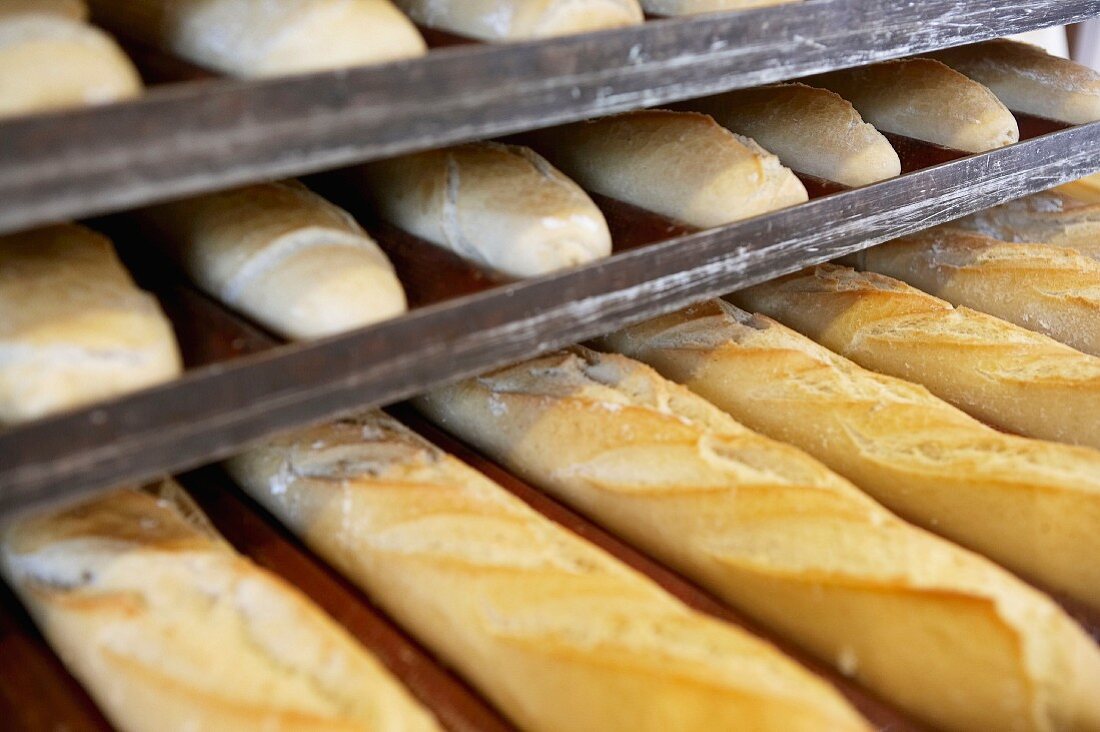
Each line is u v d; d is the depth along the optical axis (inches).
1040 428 27.7
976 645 22.2
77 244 22.7
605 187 28.0
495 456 27.0
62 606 21.9
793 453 25.0
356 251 23.3
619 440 25.5
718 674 21.2
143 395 20.2
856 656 23.0
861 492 24.8
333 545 24.5
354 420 25.9
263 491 25.6
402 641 23.2
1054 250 32.2
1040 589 25.0
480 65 21.5
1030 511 24.7
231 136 19.9
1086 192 38.3
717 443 25.5
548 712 21.8
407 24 22.3
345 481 24.6
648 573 24.5
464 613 22.7
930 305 30.2
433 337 22.3
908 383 27.9
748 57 24.2
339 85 20.5
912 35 26.5
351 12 21.9
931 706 22.7
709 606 24.0
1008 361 28.5
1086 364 28.1
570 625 22.1
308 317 22.3
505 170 25.4
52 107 19.6
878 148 28.8
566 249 24.0
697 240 24.7
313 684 21.1
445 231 25.2
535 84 22.0
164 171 19.6
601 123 28.8
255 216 23.9
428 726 21.3
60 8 21.0
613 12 23.8
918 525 25.8
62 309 20.9
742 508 24.1
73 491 20.1
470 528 23.6
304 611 22.1
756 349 28.4
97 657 21.5
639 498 25.0
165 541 22.7
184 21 22.9
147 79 22.2
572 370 27.4
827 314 30.6
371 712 20.8
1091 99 31.9
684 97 23.7
